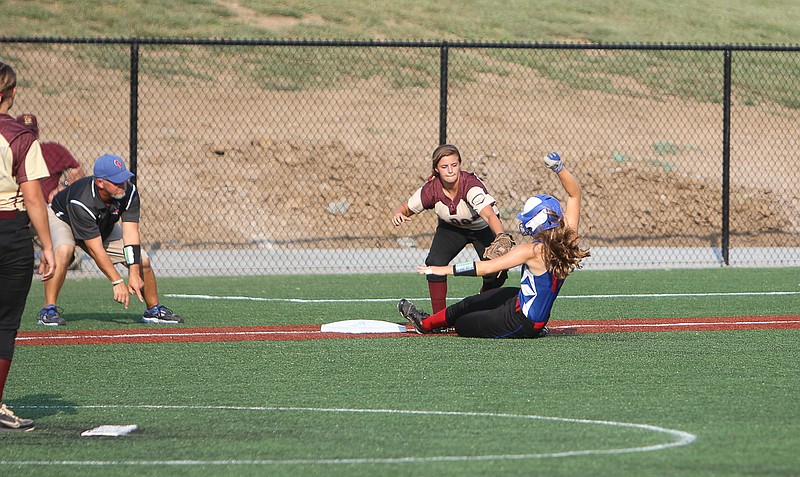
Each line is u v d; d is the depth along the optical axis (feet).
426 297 139.33
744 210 225.97
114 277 102.06
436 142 257.55
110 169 100.94
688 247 205.16
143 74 294.46
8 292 63.67
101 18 339.77
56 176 133.69
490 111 289.33
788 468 53.78
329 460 56.70
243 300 135.95
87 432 63.87
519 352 93.30
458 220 103.14
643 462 55.06
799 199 235.81
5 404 69.97
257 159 232.12
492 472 53.52
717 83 341.41
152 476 54.19
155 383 81.05
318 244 204.33
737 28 431.43
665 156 263.29
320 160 233.35
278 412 69.72
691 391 75.41
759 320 115.75
